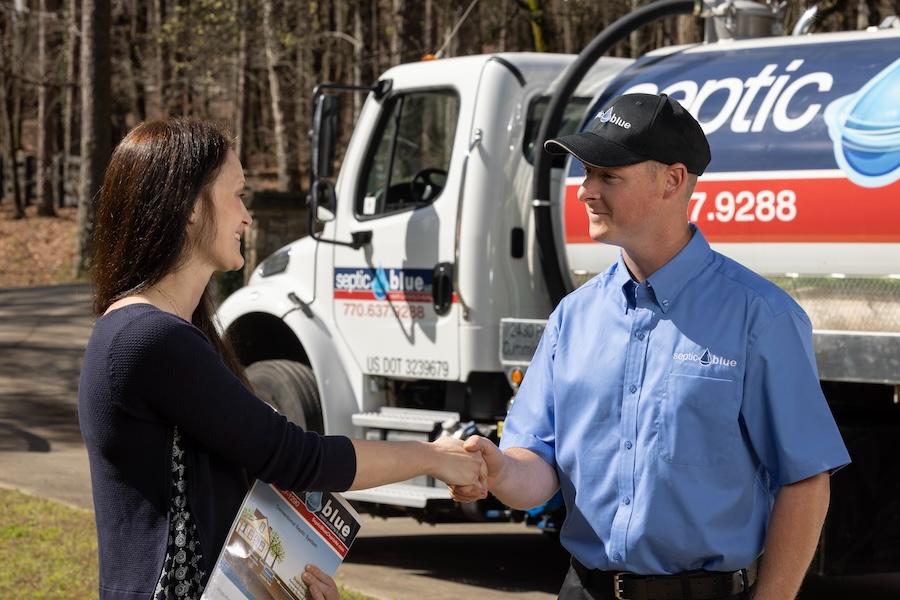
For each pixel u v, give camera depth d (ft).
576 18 66.13
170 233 8.64
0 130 137.08
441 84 24.11
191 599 8.36
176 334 8.32
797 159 18.26
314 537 8.99
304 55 92.48
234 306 26.99
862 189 17.57
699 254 9.97
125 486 8.39
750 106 19.06
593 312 10.40
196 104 115.03
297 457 8.63
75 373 52.80
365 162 25.35
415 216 24.09
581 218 21.31
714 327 9.72
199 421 8.32
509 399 23.63
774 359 9.57
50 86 115.55
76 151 135.85
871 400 19.30
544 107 23.85
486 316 23.16
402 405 25.49
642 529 9.76
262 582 8.66
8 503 28.84
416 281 24.06
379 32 93.86
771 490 10.03
